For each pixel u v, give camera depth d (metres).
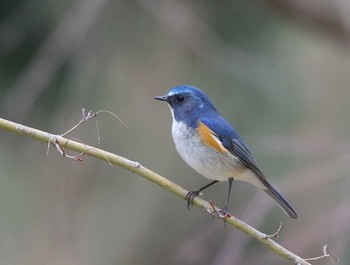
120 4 12.62
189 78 13.23
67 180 13.77
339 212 10.96
